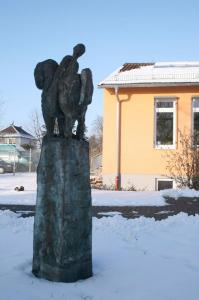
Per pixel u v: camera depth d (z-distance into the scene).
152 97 19.66
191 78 19.19
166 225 8.56
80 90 5.39
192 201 12.19
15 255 6.30
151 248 6.87
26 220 8.98
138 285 5.21
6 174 36.88
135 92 19.77
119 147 19.83
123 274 5.60
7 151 48.34
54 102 5.32
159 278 5.46
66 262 5.25
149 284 5.25
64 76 5.30
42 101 5.47
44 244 5.38
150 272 5.68
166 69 20.59
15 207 11.38
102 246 6.95
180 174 17.45
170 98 19.55
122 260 6.21
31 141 74.69
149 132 19.61
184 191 13.52
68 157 5.31
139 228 8.26
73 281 5.30
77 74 5.37
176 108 19.47
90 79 5.41
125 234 7.77
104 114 19.98
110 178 19.80
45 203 5.40
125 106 19.83
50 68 5.45
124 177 19.70
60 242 5.25
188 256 6.45
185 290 5.07
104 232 7.91
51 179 5.36
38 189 5.49
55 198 5.32
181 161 17.47
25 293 4.86
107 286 5.17
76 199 5.39
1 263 5.91
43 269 5.37
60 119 5.43
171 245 7.07
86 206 5.52
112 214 10.16
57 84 5.32
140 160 19.58
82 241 5.43
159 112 19.77
